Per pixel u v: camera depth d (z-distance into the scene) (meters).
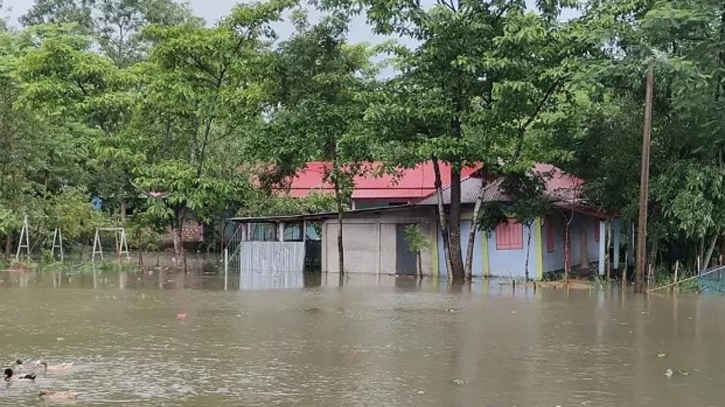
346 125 24.52
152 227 33.62
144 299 16.69
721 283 18.53
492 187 24.64
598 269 25.42
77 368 8.77
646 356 9.67
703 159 20.05
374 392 7.57
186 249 40.22
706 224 19.06
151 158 28.16
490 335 11.42
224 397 7.33
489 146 21.97
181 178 26.36
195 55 26.53
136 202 35.41
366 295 17.92
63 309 14.65
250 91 24.98
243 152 26.86
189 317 13.48
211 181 26.81
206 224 36.62
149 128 27.89
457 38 21.45
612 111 22.81
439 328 12.16
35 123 29.38
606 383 8.05
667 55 18.55
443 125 22.50
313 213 30.09
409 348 10.21
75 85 26.44
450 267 23.58
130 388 7.70
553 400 7.27
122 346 10.33
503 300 16.77
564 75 20.20
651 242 21.59
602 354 9.80
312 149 24.64
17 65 27.06
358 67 25.61
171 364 9.02
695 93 18.62
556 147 23.31
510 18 20.52
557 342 10.77
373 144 23.94
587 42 20.20
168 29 26.36
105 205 36.78
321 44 24.72
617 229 24.50
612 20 20.19
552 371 8.67
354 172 26.47
